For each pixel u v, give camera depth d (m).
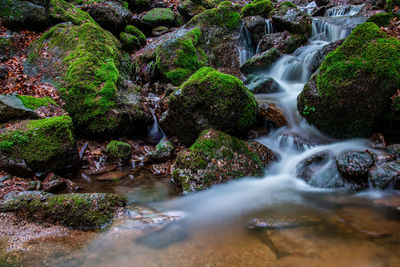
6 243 3.13
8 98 5.56
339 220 3.40
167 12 13.12
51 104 6.21
